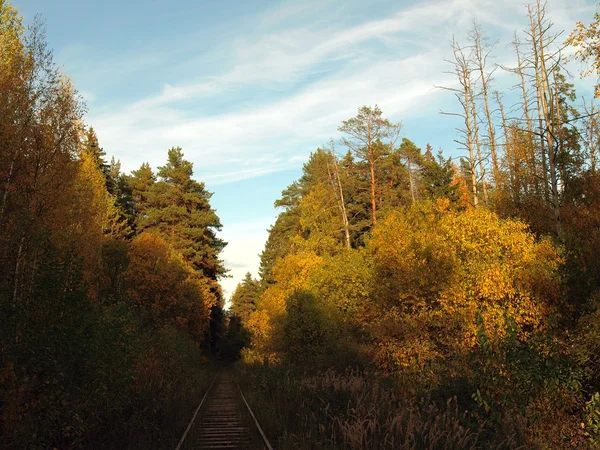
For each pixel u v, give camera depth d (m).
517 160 27.14
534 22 21.03
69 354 8.66
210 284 53.81
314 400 13.72
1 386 7.86
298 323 25.27
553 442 9.66
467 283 16.66
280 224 62.78
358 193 48.50
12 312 8.36
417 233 20.03
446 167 39.66
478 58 27.59
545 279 14.77
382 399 12.32
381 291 19.41
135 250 36.34
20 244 10.36
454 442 9.00
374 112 41.34
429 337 17.81
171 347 20.31
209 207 54.62
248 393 20.42
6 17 18.22
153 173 61.34
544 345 11.53
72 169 15.51
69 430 8.66
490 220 17.81
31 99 14.61
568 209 23.20
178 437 11.07
